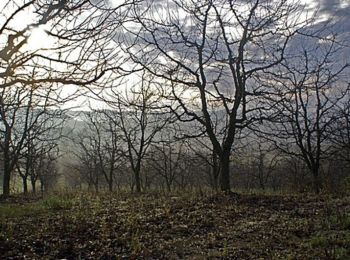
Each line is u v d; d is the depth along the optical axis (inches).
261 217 488.4
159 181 1895.9
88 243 369.1
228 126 837.8
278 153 1198.3
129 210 538.6
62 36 171.9
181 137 877.2
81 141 1520.7
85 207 582.6
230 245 362.6
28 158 1301.7
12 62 170.4
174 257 331.9
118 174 1870.1
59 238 387.9
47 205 611.2
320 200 614.5
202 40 807.7
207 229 430.9
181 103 809.5
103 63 176.4
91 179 1637.6
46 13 168.9
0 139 1038.4
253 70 815.1
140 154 1111.0
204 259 323.9
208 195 713.0
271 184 1813.5
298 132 952.9
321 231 386.3
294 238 375.6
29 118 975.6
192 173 1729.8
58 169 2060.8
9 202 776.3
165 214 501.7
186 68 796.0
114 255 336.8
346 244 336.5
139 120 1100.5
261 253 333.4
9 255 330.6
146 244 369.1
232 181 1819.6
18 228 430.0
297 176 1573.6
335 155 1079.6
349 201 556.7
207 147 1036.5
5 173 1090.1
